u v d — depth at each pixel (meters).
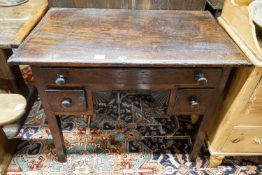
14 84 1.43
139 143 1.34
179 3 1.13
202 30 0.98
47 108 0.94
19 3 1.17
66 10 1.07
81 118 1.48
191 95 0.92
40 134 1.37
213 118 1.15
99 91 0.91
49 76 0.82
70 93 0.88
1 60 1.30
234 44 0.89
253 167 1.25
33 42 0.85
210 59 0.80
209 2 1.15
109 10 1.09
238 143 1.11
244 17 0.87
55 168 1.21
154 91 0.95
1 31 0.95
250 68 0.83
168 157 1.28
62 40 0.87
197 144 1.17
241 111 0.95
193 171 1.22
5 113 0.95
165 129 1.43
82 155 1.27
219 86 0.90
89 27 0.96
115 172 1.20
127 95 1.65
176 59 0.79
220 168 1.24
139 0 1.11
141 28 0.97
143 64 0.78
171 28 0.98
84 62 0.77
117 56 0.80
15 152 1.27
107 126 1.43
